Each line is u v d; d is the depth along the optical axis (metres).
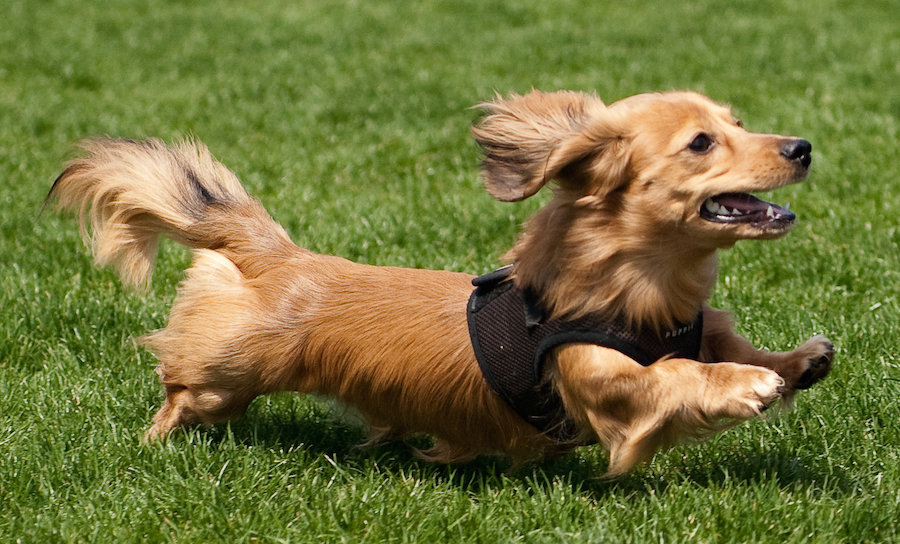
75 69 15.52
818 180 9.66
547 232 4.98
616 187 4.82
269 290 5.60
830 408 5.74
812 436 5.50
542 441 5.34
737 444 5.57
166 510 4.91
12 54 16.55
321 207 9.33
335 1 22.30
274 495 5.04
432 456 5.65
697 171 4.74
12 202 9.51
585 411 4.91
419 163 10.67
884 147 10.58
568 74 15.03
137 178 6.02
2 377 6.30
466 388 5.23
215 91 14.23
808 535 4.51
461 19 20.03
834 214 8.70
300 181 10.14
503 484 5.21
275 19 20.12
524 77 14.98
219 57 16.61
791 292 7.31
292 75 15.30
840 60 15.46
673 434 4.79
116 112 13.12
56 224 8.90
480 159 5.07
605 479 5.35
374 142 11.60
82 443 5.54
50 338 6.87
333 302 5.48
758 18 19.44
